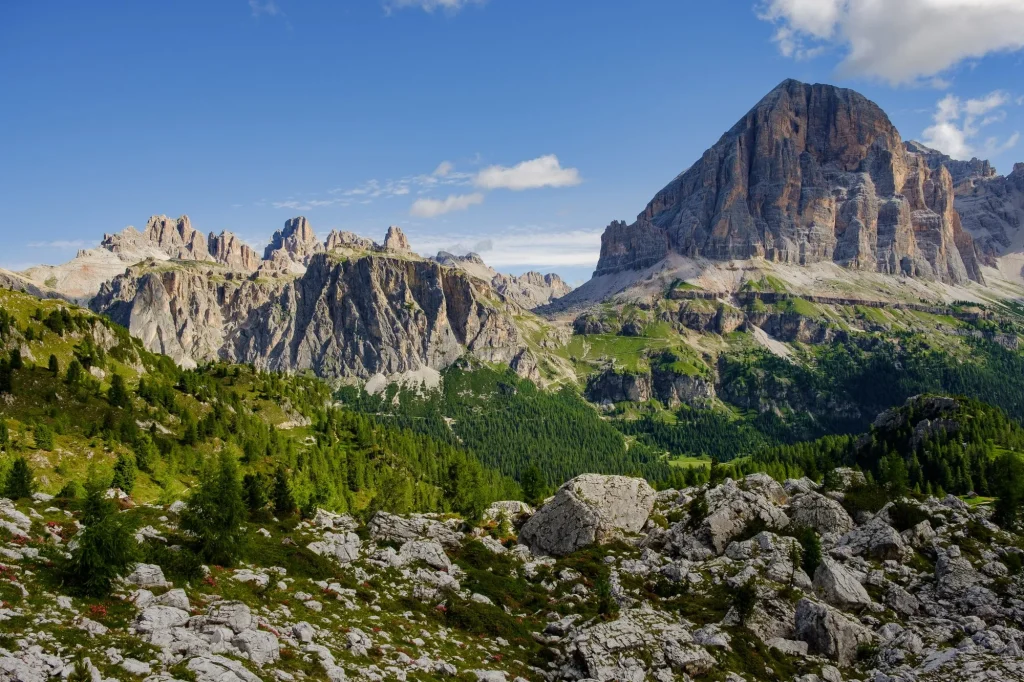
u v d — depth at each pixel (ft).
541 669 169.48
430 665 147.33
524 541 296.71
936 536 261.24
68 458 451.53
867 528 267.18
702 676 166.50
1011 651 175.73
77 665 98.27
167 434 566.36
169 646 115.24
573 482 309.63
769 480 321.32
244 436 622.95
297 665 124.98
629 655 166.71
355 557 219.41
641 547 279.69
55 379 555.28
